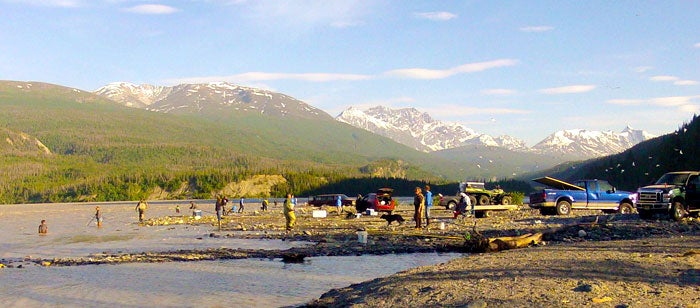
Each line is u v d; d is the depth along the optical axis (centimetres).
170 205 13812
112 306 1578
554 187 4972
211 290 1762
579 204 4647
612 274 1505
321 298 1570
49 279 2003
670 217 3478
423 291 1431
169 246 3155
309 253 2539
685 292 1267
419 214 3531
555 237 2775
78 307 1570
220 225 4819
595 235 2786
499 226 3603
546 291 1319
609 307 1154
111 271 2167
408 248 2616
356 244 2792
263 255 2520
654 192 3516
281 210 8500
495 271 1658
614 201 4625
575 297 1247
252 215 6875
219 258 2467
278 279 1934
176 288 1803
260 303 1574
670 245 2141
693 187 3494
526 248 2381
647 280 1413
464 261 1975
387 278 1717
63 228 5231
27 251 3056
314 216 5709
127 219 6975
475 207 4669
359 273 2031
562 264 1722
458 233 3184
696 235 2603
